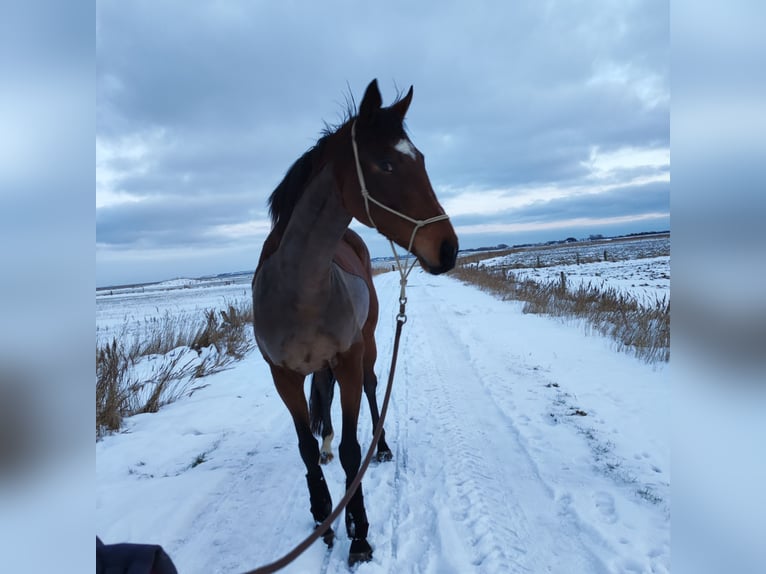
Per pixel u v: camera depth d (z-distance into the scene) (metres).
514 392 5.30
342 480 3.54
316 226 2.49
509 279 17.73
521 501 3.09
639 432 4.05
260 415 5.14
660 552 2.52
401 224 2.20
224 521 3.05
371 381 4.04
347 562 2.62
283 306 2.62
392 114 2.28
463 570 2.47
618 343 7.25
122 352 6.21
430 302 13.80
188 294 34.41
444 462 3.70
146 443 4.32
